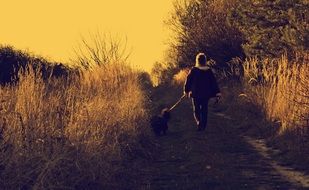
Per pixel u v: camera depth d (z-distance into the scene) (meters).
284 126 11.15
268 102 13.09
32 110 7.49
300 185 7.47
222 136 11.92
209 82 12.84
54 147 6.64
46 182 6.21
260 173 8.27
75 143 6.94
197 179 7.88
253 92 15.43
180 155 9.87
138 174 8.13
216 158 9.38
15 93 8.12
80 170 6.73
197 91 12.77
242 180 7.79
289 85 12.16
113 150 7.95
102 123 8.82
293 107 11.33
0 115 7.06
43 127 7.09
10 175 6.17
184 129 13.43
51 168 6.30
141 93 15.56
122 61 15.62
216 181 7.70
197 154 9.84
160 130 12.53
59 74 14.86
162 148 10.73
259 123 12.80
